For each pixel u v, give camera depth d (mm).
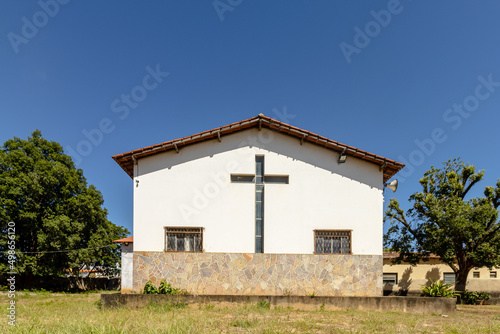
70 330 7402
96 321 8641
